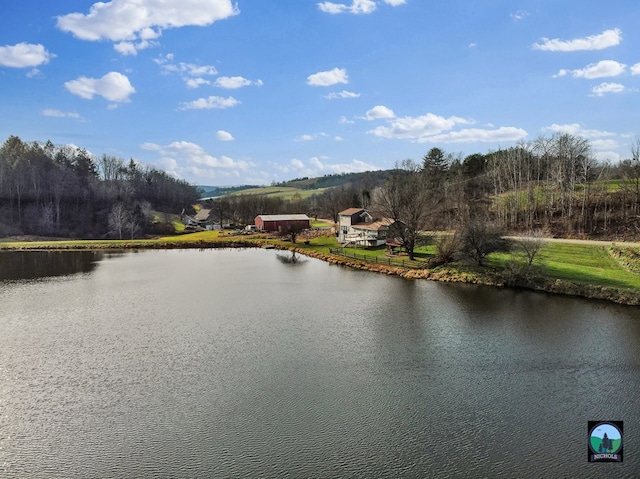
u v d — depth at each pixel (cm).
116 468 2080
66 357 3412
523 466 2061
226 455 2161
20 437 2338
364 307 4831
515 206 9350
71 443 2281
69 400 2727
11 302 5128
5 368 3206
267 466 2078
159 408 2620
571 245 7006
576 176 10419
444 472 2025
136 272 7194
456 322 4219
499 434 2320
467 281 5956
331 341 3753
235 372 3125
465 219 7825
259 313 4641
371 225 9369
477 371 3108
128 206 15062
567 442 2244
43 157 16425
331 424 2428
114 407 2638
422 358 3359
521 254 6084
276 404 2658
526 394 2762
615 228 7756
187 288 5916
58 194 14038
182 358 3384
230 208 16688
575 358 3306
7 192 13812
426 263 6869
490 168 12550
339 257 8206
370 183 19662
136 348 3603
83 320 4394
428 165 15175
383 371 3127
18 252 9619
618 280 5191
